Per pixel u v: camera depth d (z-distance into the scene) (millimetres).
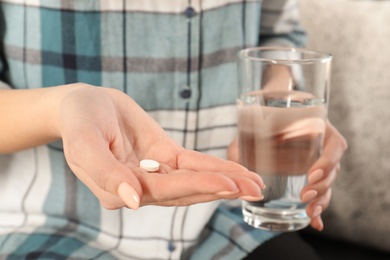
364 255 974
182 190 575
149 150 659
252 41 877
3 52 828
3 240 786
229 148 823
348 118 984
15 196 829
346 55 990
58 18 809
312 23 1013
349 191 982
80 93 637
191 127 845
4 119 711
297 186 720
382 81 971
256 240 823
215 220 850
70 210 826
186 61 831
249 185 571
